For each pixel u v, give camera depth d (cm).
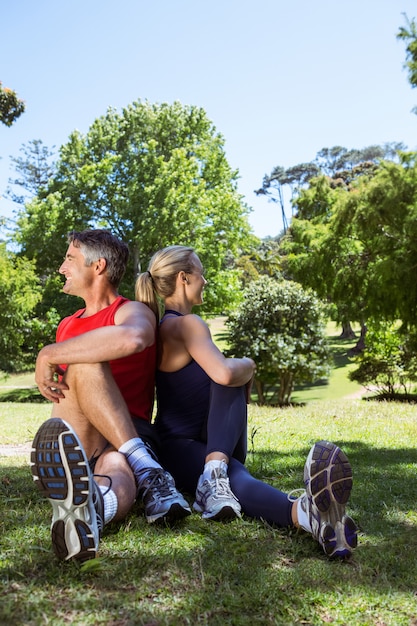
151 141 2820
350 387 2562
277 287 1573
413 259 1678
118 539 232
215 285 2803
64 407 257
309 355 1565
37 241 2833
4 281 2336
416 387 1755
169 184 2703
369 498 321
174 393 290
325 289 1986
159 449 289
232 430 268
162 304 314
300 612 181
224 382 264
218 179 3203
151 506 244
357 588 198
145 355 279
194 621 173
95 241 271
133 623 170
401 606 188
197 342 276
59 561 208
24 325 2505
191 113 3244
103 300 275
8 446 620
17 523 252
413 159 1744
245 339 1526
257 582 198
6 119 2412
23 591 185
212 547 226
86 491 197
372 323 1819
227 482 259
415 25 1795
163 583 196
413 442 602
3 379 3155
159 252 302
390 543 242
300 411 973
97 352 242
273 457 459
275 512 247
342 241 1927
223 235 2986
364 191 1758
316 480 219
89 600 180
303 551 227
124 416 253
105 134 3098
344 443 576
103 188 2830
